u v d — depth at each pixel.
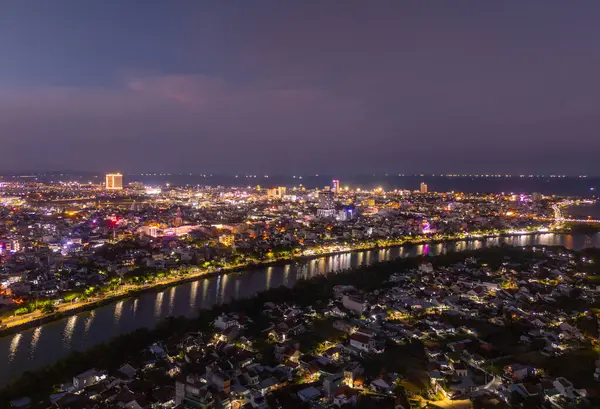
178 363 129.38
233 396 111.69
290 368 126.38
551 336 149.88
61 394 112.75
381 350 139.88
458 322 163.50
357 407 107.00
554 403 109.19
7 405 108.12
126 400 108.69
